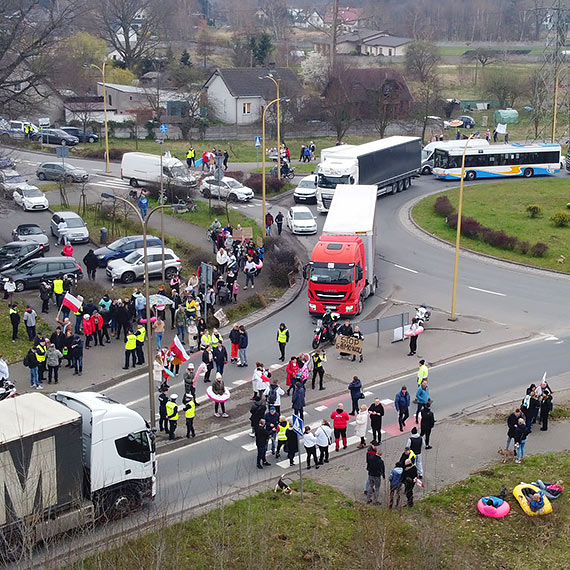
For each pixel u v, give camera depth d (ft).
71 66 277.23
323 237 133.59
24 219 180.04
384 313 132.36
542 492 75.41
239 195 200.75
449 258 163.02
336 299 127.03
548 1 602.85
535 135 294.66
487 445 88.63
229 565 61.77
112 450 69.21
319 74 370.73
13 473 61.16
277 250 154.20
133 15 386.32
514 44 550.77
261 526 67.56
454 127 325.21
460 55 481.05
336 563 64.59
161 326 115.14
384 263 159.43
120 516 69.00
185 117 304.30
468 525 72.74
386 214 194.70
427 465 84.07
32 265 137.18
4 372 98.53
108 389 103.81
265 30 533.14
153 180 201.77
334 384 105.29
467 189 217.77
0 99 186.60
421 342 120.67
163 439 89.40
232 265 139.74
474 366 111.75
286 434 83.41
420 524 69.77
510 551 69.31
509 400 100.68
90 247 161.99
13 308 115.85
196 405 99.14
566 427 93.15
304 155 260.42
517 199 205.05
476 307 135.64
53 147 267.39
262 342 120.47
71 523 64.59
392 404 99.09
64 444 64.08
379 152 201.67
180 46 458.50
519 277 151.84
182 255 157.28
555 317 131.34
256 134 309.63
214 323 127.44
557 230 177.99
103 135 293.64
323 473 82.28
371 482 74.95
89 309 115.75
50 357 103.50
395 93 312.71
